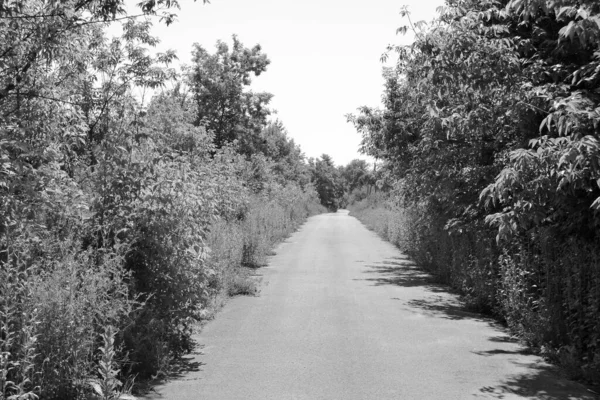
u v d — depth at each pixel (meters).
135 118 8.63
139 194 7.09
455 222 12.30
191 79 36.50
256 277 15.59
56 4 7.00
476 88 9.94
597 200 6.32
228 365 7.32
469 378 6.82
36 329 4.96
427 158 13.45
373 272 17.33
